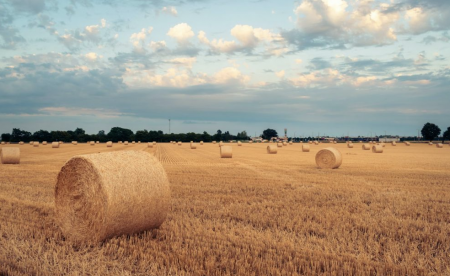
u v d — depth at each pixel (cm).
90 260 669
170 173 2025
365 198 1272
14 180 1670
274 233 824
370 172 2134
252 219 943
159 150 5197
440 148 6309
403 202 1195
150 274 593
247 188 1483
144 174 834
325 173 2067
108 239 790
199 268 616
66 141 12312
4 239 764
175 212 1031
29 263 638
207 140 13612
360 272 595
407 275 595
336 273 604
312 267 618
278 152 4612
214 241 755
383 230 840
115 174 793
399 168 2405
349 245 728
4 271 602
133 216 804
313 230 843
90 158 805
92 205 788
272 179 1773
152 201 834
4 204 1120
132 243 766
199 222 913
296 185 1570
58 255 692
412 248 724
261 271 607
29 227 860
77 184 814
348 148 6184
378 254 686
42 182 1611
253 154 4109
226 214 1003
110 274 595
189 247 722
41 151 4550
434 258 664
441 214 1021
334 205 1146
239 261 643
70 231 820
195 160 3106
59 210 843
